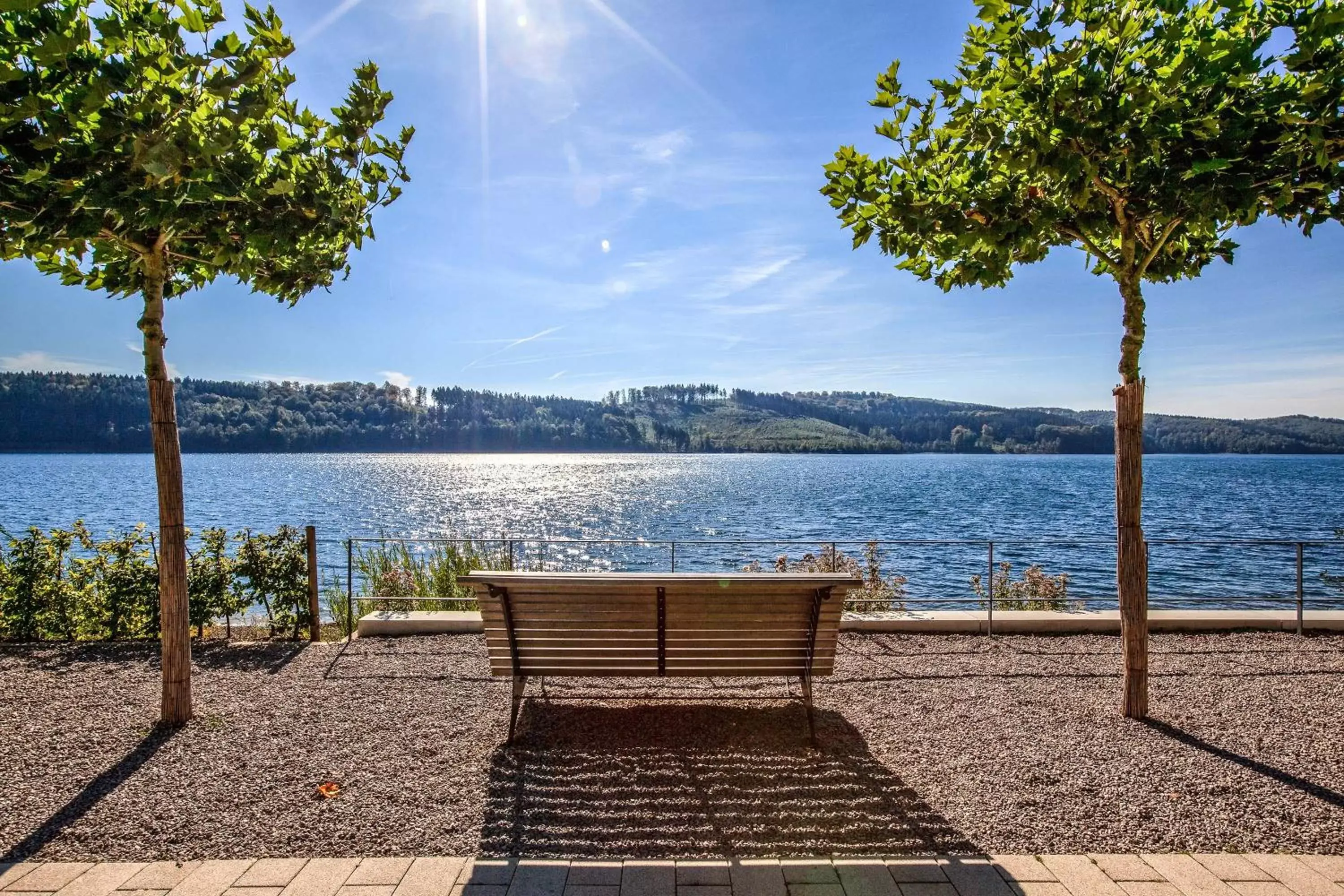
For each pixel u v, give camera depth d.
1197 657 6.28
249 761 4.22
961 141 4.63
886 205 4.65
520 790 3.86
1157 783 3.91
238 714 4.97
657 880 3.02
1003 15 4.09
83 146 3.43
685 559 22.41
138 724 4.78
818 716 4.97
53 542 7.23
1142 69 4.16
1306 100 3.61
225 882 3.00
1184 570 18.61
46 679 5.77
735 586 4.39
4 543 7.84
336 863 3.14
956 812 3.61
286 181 4.11
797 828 3.47
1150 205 4.23
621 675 4.68
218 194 3.84
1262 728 4.69
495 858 3.20
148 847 3.29
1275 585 16.42
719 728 4.77
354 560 10.90
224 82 3.61
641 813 3.62
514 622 4.59
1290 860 3.15
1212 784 3.89
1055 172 4.00
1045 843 3.32
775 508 39.22
